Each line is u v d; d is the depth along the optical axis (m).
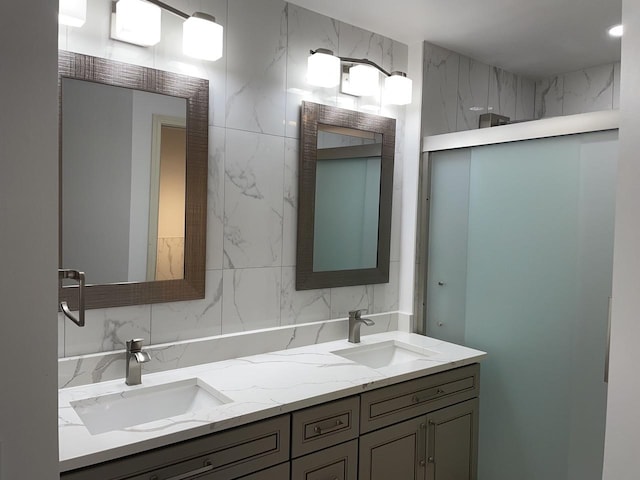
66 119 1.70
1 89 0.47
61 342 1.74
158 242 1.92
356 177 2.53
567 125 2.10
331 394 1.76
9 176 0.48
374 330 2.68
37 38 0.49
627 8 0.69
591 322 2.06
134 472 1.36
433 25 2.47
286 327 2.30
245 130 2.14
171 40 1.93
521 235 2.31
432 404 2.15
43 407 0.50
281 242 2.29
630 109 0.68
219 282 2.10
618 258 0.70
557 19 2.38
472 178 2.51
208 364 2.04
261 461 1.61
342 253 2.50
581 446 2.10
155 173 1.90
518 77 3.26
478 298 2.49
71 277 1.55
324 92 2.40
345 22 2.46
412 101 2.72
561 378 2.17
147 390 1.76
